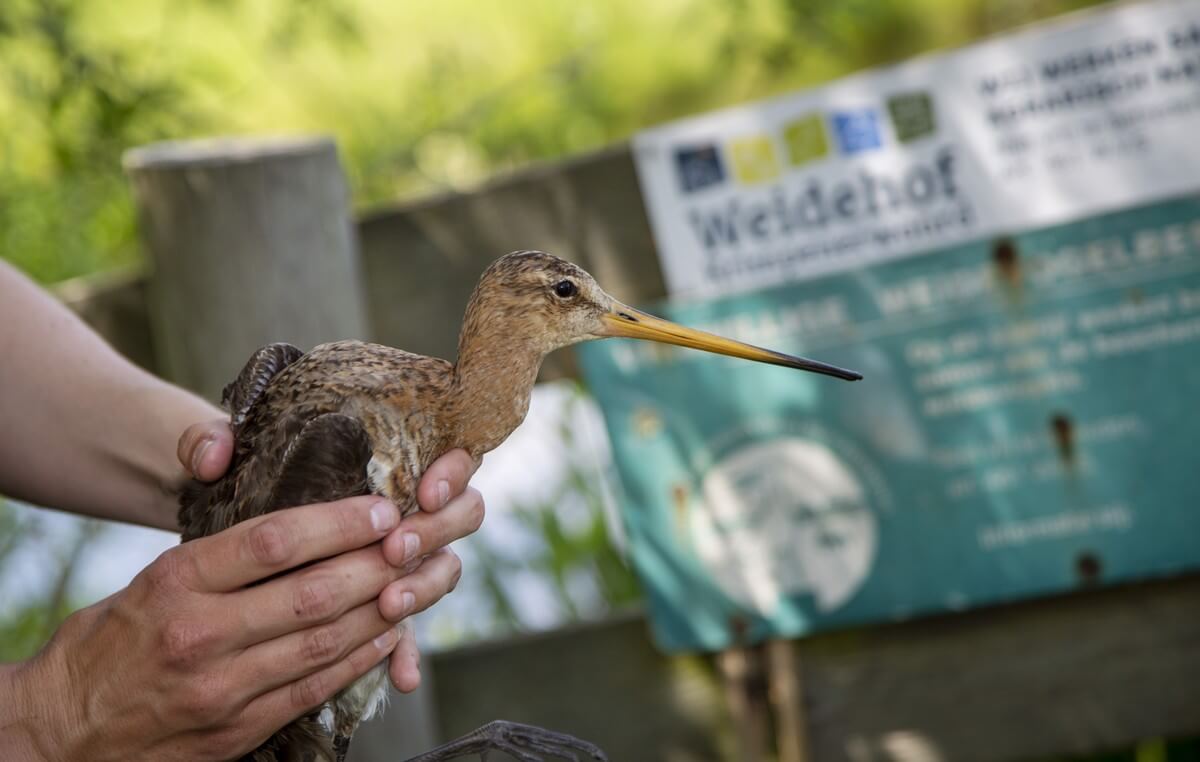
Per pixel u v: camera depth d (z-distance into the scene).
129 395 2.64
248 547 2.04
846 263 3.62
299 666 2.11
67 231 5.10
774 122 3.63
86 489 2.66
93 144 4.93
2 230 5.08
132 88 4.89
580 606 5.18
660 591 3.69
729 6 5.66
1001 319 3.51
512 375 2.71
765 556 3.64
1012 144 3.53
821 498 3.62
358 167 6.25
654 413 3.67
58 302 2.80
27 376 2.65
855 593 3.61
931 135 3.56
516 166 6.26
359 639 2.18
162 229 3.64
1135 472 3.48
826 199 3.62
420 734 3.62
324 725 2.57
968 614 3.63
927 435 3.56
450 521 2.28
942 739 3.64
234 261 3.60
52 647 2.15
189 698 2.06
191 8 6.49
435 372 2.64
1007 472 3.54
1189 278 3.42
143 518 2.67
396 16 7.95
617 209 3.74
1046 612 3.60
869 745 3.68
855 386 3.59
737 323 3.62
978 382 3.53
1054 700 3.60
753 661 3.72
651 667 3.76
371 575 2.14
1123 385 3.47
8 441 2.64
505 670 3.82
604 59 7.47
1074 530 3.52
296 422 2.41
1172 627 3.54
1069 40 3.48
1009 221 3.54
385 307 3.88
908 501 3.58
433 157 6.20
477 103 6.20
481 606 5.18
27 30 4.81
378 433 2.46
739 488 3.65
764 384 3.62
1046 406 3.51
